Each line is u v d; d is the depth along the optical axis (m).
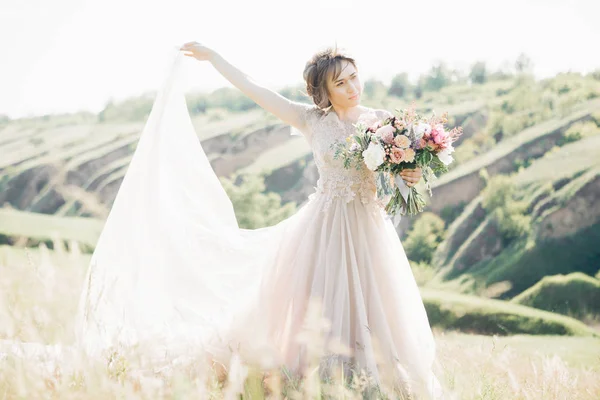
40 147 53.53
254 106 52.38
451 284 30.50
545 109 38.22
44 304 2.49
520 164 34.72
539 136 35.81
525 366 3.74
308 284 3.82
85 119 58.75
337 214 3.93
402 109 3.94
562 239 30.69
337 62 4.01
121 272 4.02
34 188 48.88
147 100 59.28
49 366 2.49
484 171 34.28
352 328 3.69
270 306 3.85
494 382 3.36
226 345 3.63
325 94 4.07
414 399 3.43
